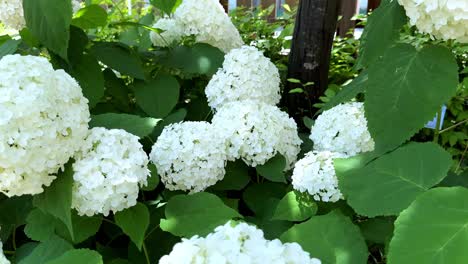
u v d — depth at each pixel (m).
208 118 1.31
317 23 1.38
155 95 1.21
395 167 0.66
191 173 0.92
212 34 1.39
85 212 0.75
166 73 1.26
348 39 1.74
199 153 0.92
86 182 0.72
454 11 0.65
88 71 1.10
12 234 0.94
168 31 1.41
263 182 1.06
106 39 1.56
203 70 1.28
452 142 1.34
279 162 1.01
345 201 0.87
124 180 0.73
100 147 0.76
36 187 0.71
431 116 0.66
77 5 1.48
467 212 0.50
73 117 0.73
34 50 1.21
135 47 1.30
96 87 1.10
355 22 1.90
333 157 0.86
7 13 1.18
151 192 1.01
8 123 0.66
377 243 0.84
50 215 0.82
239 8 1.99
